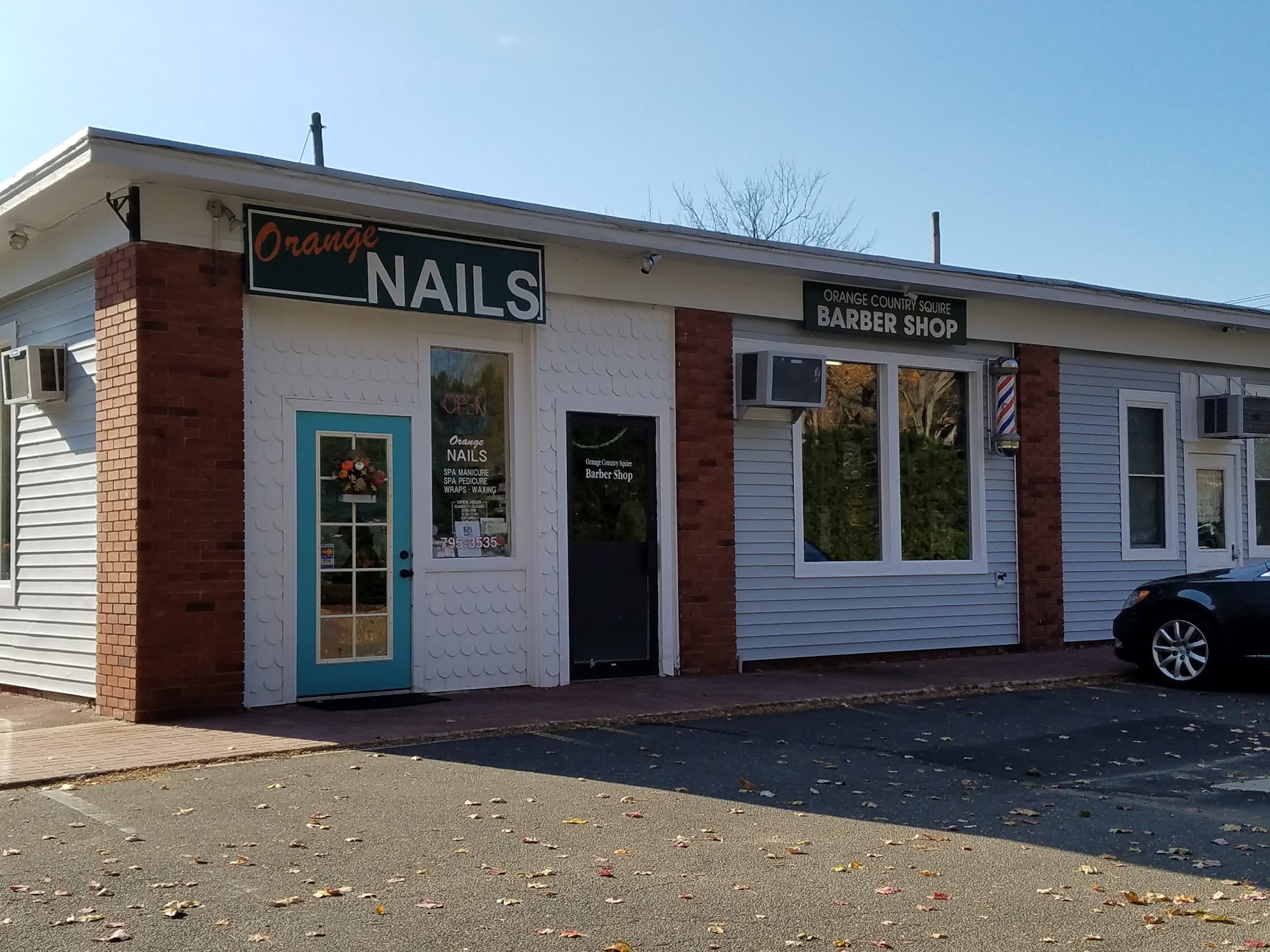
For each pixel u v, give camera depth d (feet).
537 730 31.45
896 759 28.99
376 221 35.17
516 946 16.01
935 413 49.19
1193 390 56.75
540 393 38.99
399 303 35.50
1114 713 35.88
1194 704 37.60
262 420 34.19
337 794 24.12
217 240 32.78
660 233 39.19
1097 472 53.26
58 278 36.24
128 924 16.51
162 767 26.30
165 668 31.68
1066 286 49.44
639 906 17.71
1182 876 19.72
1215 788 26.35
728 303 42.91
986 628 49.60
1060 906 18.10
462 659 37.52
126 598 31.78
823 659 45.16
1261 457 59.36
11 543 38.22
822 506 45.85
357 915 17.07
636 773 26.63
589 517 40.24
